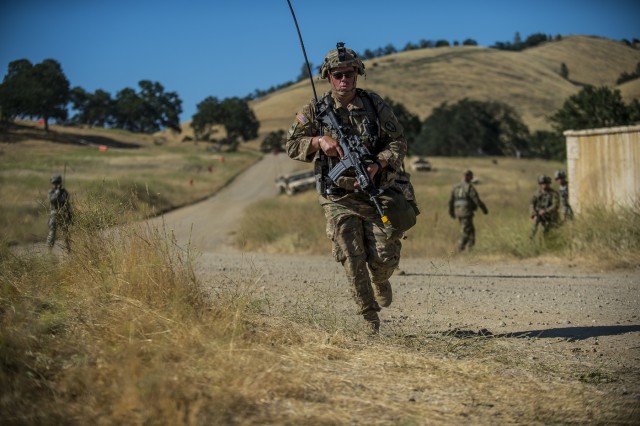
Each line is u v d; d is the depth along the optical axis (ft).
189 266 16.20
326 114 16.51
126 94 591.78
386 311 22.52
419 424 10.77
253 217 73.26
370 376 13.00
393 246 16.76
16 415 9.56
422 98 578.66
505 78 617.62
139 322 13.10
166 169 197.36
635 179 43.60
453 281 31.40
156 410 9.65
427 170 241.35
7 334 11.68
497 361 14.98
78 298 15.08
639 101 134.21
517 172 251.19
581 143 46.39
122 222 17.38
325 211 16.84
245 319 15.21
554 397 12.57
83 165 110.22
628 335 18.49
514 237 44.16
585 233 40.34
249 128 530.27
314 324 16.61
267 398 11.02
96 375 10.84
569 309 22.94
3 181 50.67
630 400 12.45
